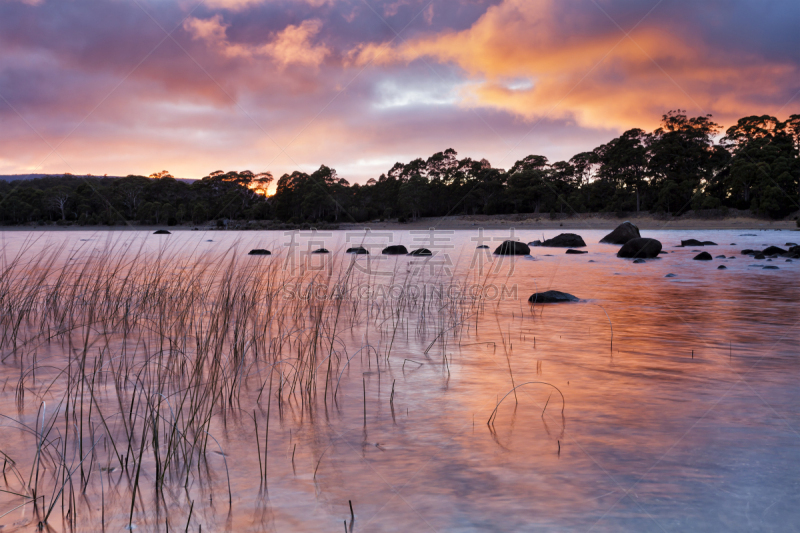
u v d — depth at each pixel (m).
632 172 90.69
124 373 5.50
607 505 2.81
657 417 4.14
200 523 2.65
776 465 3.27
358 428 3.96
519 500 2.87
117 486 3.07
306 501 2.87
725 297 11.40
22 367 5.78
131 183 116.56
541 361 6.04
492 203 104.12
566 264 21.00
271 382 5.25
